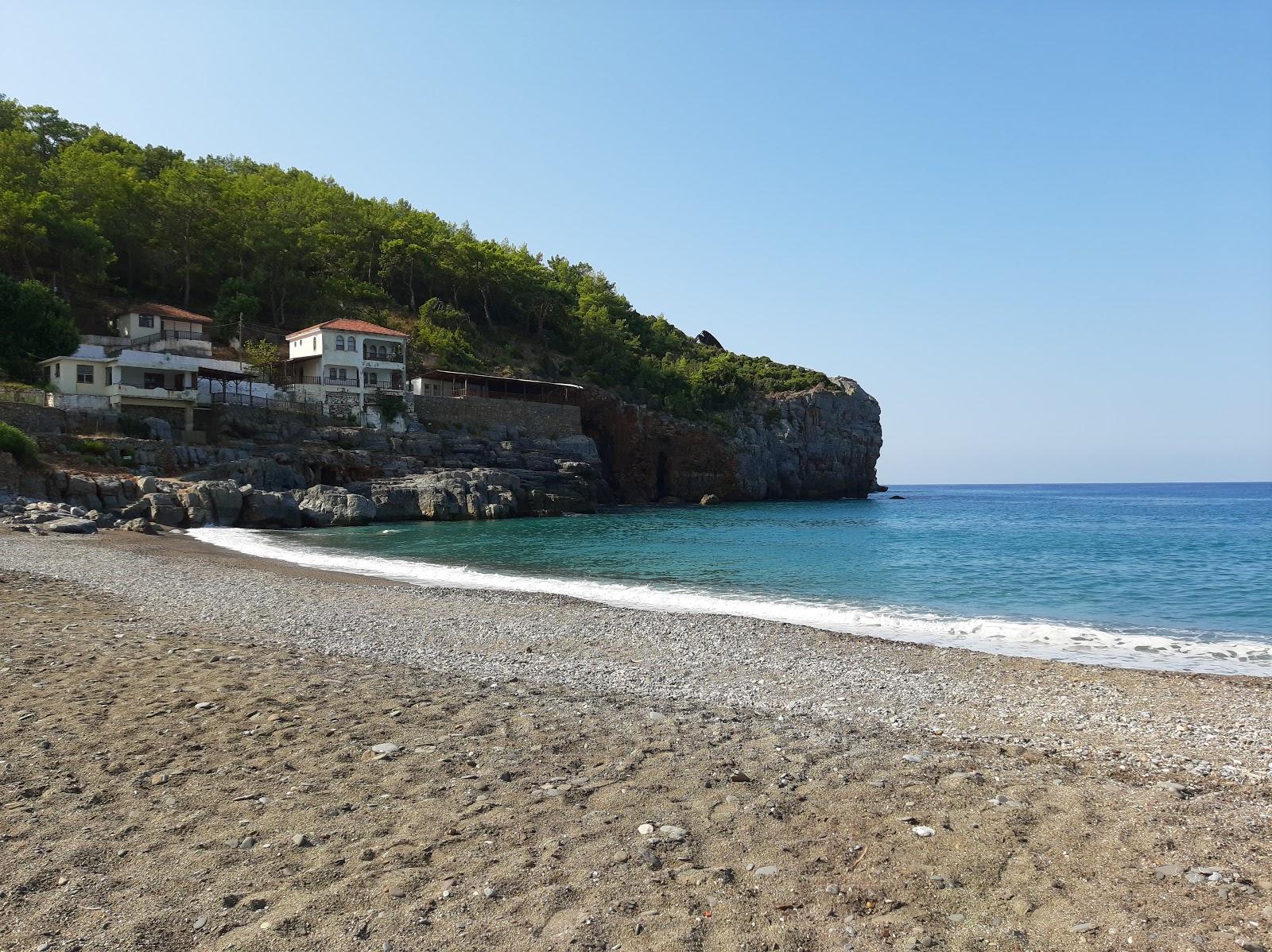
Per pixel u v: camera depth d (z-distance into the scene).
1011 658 16.47
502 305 119.06
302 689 11.43
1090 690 13.82
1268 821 7.27
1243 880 5.97
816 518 76.75
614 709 11.18
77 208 82.06
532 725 10.02
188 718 9.71
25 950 4.83
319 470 66.50
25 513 41.16
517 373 99.50
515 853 6.27
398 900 5.51
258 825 6.71
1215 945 5.04
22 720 9.45
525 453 83.38
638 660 15.89
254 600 22.39
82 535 39.59
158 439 60.56
